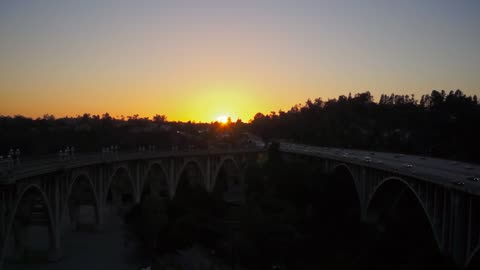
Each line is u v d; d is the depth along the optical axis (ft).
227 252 284.00
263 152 567.18
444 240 205.77
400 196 296.10
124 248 287.48
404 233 262.06
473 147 390.83
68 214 358.02
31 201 243.60
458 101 564.30
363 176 317.63
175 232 299.99
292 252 276.62
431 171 258.16
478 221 185.16
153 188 425.28
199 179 476.13
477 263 193.06
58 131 645.92
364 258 258.16
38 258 251.39
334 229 312.91
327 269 259.80
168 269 264.11
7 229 191.42
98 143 611.06
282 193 375.86
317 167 415.23
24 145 493.36
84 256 266.57
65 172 245.86
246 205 345.72
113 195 417.49
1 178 176.86
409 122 549.54
